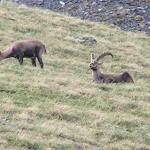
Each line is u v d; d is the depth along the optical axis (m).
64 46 59.75
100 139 32.34
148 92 43.00
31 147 29.47
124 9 82.62
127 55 61.91
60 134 31.70
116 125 34.81
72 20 73.19
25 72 43.53
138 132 34.31
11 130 30.95
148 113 37.53
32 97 37.38
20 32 62.84
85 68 52.59
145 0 85.69
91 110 36.31
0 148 28.34
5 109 33.94
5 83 38.97
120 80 45.50
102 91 41.12
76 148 30.28
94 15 80.50
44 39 61.44
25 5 80.12
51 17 72.69
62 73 47.06
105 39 68.31
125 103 38.69
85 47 61.88
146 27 77.44
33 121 33.19
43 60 52.41
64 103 37.31
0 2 75.88
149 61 60.84
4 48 53.69
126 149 31.30
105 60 59.19
